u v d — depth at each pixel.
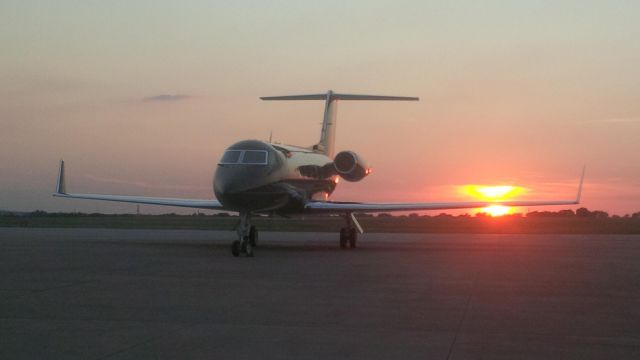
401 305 11.98
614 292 13.78
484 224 58.06
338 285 14.69
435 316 10.89
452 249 27.14
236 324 10.18
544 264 20.03
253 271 17.45
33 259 20.58
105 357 8.15
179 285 14.52
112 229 47.91
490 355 8.33
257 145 24.75
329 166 31.59
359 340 9.12
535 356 8.28
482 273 17.33
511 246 29.42
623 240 35.41
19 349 8.55
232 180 23.66
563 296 13.18
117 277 15.90
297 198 26.61
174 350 8.52
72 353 8.34
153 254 22.70
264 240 34.12
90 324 10.14
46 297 12.73
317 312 11.23
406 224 57.59
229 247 26.55
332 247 28.23
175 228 49.84
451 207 26.84
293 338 9.22
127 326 9.99
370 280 15.65
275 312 11.21
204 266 18.69
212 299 12.57
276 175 24.72
